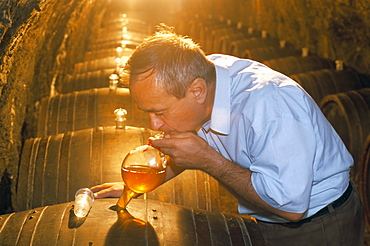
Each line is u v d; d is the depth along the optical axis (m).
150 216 2.27
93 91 4.61
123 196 2.30
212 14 17.42
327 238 2.50
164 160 2.28
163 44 2.02
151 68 1.97
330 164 2.38
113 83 4.59
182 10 20.95
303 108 2.16
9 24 2.41
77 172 3.21
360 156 5.05
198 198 3.16
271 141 2.06
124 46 8.52
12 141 3.96
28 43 3.88
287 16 10.08
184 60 2.01
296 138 2.07
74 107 4.45
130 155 2.22
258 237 2.41
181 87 2.01
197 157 2.17
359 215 2.62
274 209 2.17
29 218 2.28
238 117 2.20
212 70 2.17
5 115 3.67
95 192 2.63
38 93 5.48
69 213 2.26
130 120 4.18
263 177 2.10
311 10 8.62
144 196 2.98
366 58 7.36
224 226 2.40
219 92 2.20
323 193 2.42
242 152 2.27
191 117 2.15
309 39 9.15
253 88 2.16
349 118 5.41
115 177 3.16
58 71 6.68
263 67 2.35
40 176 3.26
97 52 8.03
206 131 2.49
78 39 8.49
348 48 7.77
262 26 12.06
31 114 5.09
